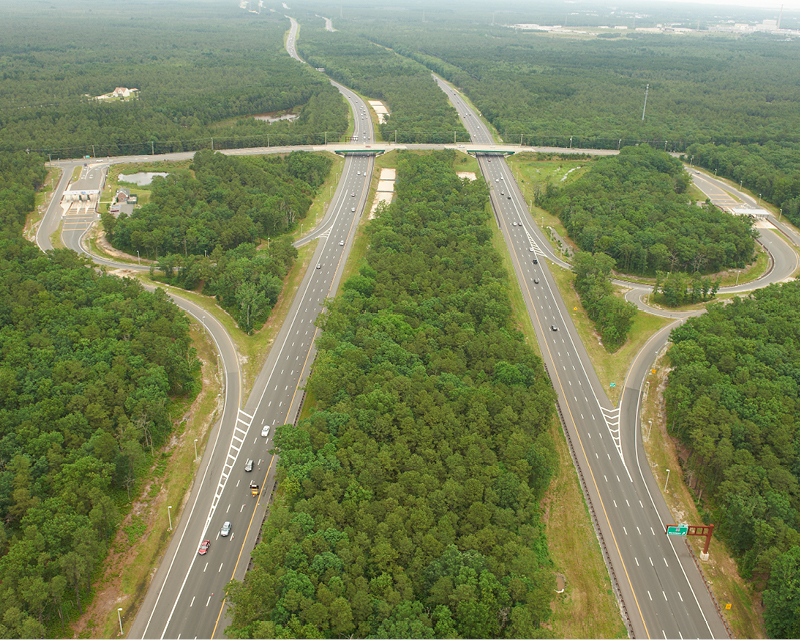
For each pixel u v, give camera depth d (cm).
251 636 15638
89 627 17175
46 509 18338
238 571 18675
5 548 17700
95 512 18588
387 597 16488
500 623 16912
